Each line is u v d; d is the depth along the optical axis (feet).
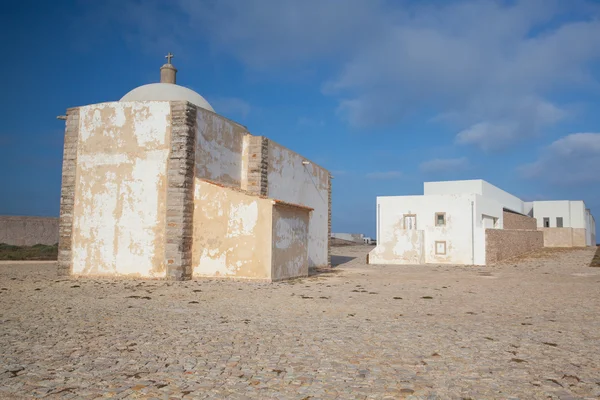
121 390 16.79
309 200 91.71
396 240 108.58
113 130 62.69
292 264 65.31
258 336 25.95
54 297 42.19
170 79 82.99
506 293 49.14
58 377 18.19
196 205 61.36
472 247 104.94
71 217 63.26
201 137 63.21
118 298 41.86
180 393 16.58
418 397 16.39
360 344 24.23
